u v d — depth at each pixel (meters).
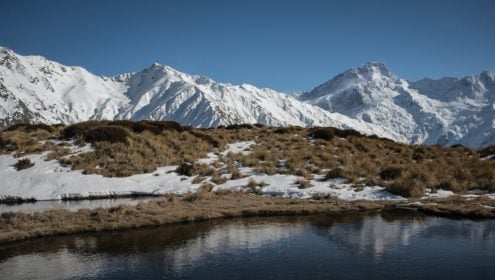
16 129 41.53
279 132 44.84
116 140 35.31
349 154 35.78
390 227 17.75
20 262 13.60
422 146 44.00
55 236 16.88
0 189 26.91
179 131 42.34
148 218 18.98
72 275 12.38
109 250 14.77
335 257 13.72
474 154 40.69
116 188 27.48
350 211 21.52
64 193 26.41
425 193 25.44
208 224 18.77
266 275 12.15
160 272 12.51
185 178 29.61
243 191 26.70
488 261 13.16
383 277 11.92
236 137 41.94
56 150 33.97
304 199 24.12
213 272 12.45
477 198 23.47
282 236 16.44
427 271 12.35
